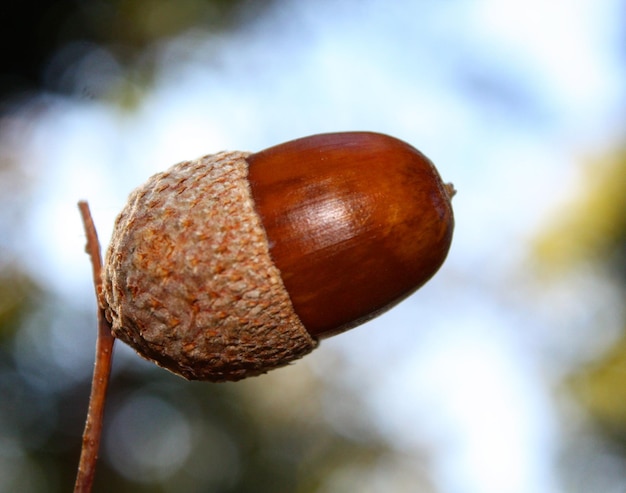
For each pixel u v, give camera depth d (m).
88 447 0.12
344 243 0.12
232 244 0.12
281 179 0.12
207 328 0.12
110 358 0.12
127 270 0.12
